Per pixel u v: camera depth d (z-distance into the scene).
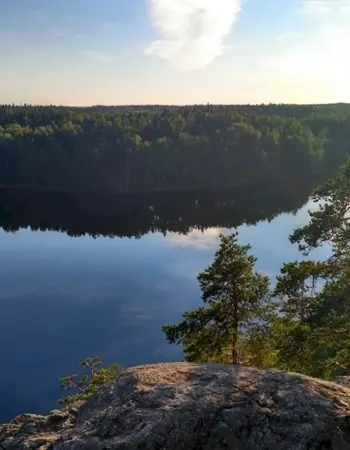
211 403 6.41
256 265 47.34
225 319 13.83
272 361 14.02
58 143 106.56
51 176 104.31
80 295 41.41
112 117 131.50
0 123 142.75
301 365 12.71
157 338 32.84
